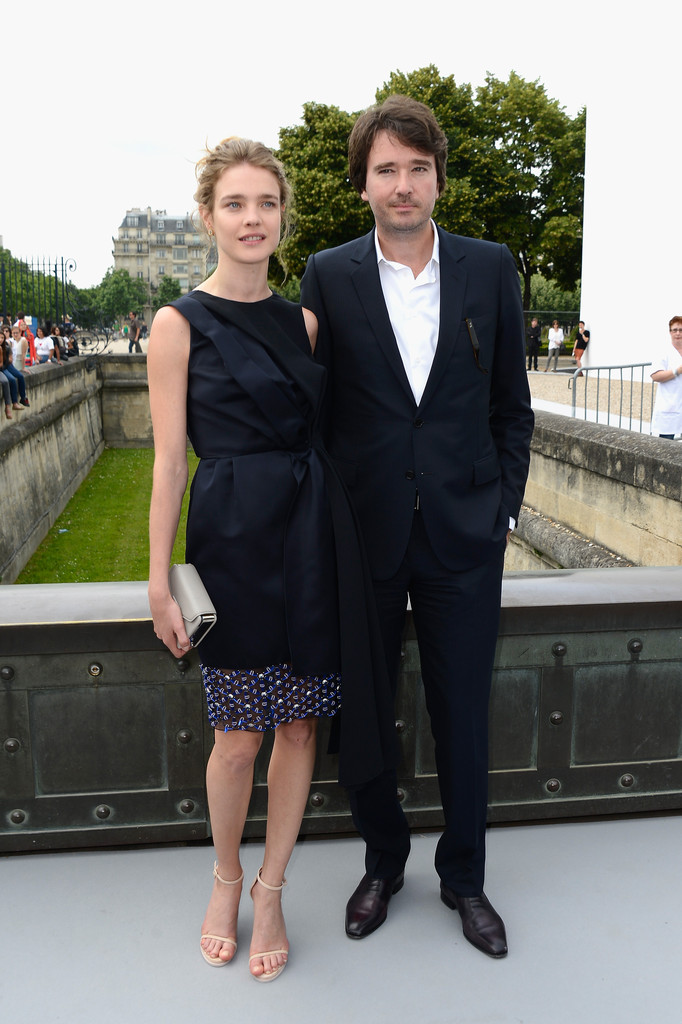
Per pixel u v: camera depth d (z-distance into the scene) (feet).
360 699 6.22
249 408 5.97
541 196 122.62
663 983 6.50
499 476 6.94
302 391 6.12
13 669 7.59
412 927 7.11
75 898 7.41
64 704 7.74
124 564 43.16
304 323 6.31
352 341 6.56
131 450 87.45
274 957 6.55
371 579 6.65
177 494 6.00
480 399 6.72
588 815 8.68
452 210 108.47
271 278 101.96
